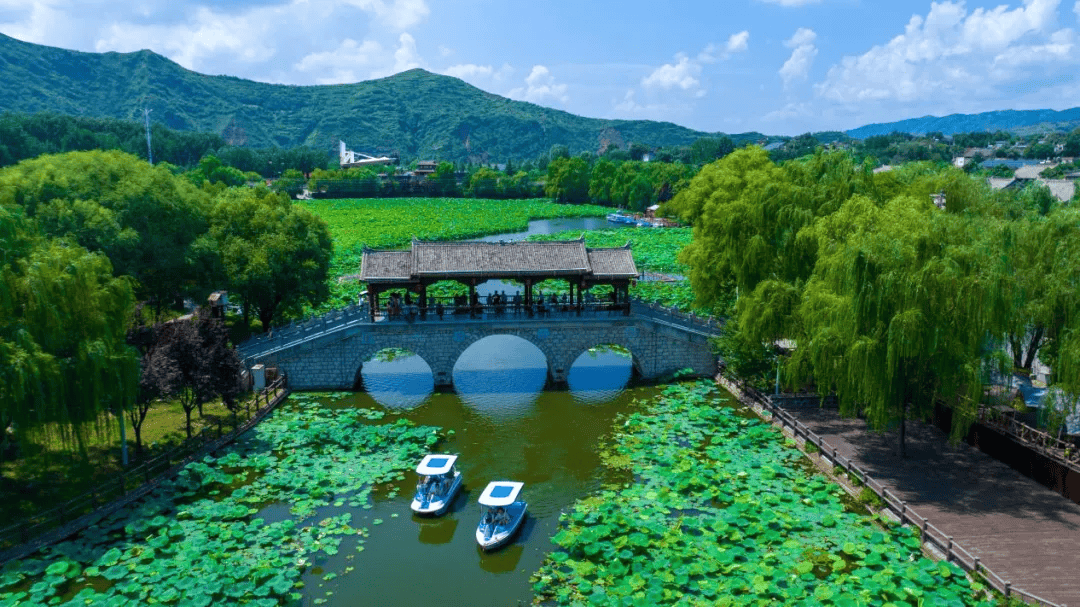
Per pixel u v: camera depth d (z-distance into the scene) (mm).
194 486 33875
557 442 40188
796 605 24203
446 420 43719
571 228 145250
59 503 31281
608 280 49500
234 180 182125
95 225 43969
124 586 25656
